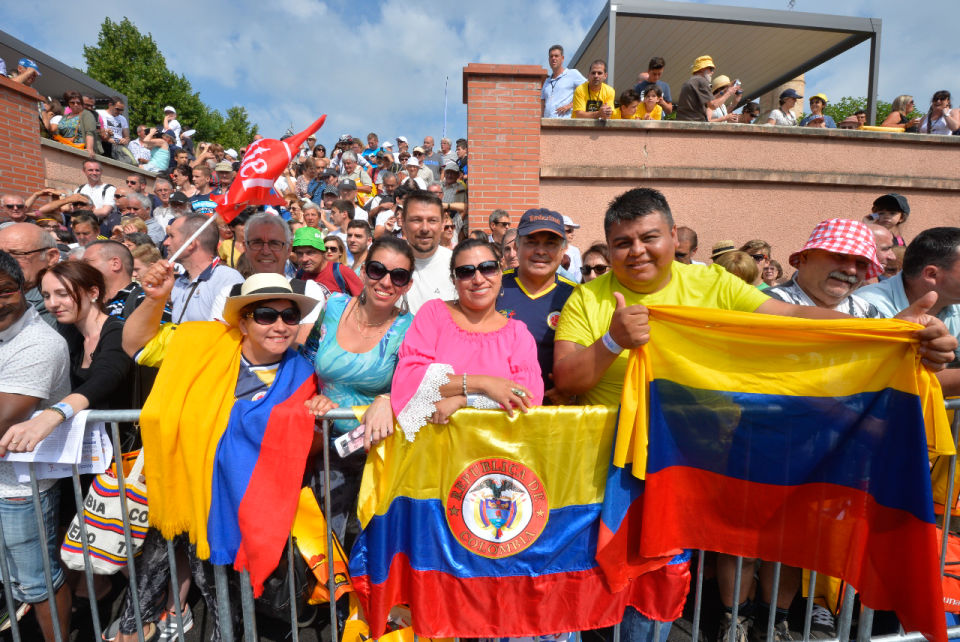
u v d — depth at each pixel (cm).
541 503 212
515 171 633
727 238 673
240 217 495
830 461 208
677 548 218
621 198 224
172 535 205
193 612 293
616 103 812
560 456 211
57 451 206
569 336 238
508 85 625
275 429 205
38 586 235
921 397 197
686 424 213
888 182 681
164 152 1166
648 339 196
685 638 280
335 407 213
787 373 207
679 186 661
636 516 214
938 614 193
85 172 792
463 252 228
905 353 197
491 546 212
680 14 816
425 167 1015
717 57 1019
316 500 229
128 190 834
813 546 212
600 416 212
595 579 218
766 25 840
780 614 270
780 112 821
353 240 562
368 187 1075
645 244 215
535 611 216
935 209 701
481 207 634
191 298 367
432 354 221
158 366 249
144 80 3300
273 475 203
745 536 216
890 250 424
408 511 210
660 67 740
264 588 227
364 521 208
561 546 214
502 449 209
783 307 218
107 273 315
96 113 1076
